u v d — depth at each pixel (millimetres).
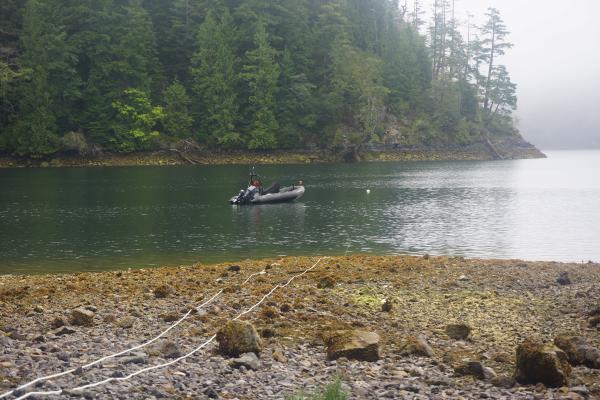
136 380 6414
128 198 38000
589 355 7781
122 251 20594
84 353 7598
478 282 14180
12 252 20250
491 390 6629
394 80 107438
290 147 90375
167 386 6191
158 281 14102
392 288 13375
